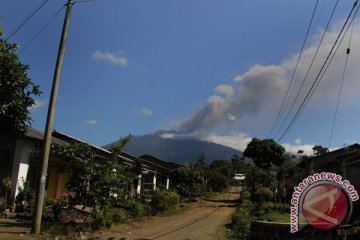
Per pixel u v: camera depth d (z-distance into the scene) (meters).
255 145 48.69
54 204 17.80
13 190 17.83
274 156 47.94
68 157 17.16
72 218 17.89
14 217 16.70
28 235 13.47
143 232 17.44
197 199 47.84
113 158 17.89
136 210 22.81
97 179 17.05
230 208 36.31
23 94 15.23
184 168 49.09
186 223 22.75
